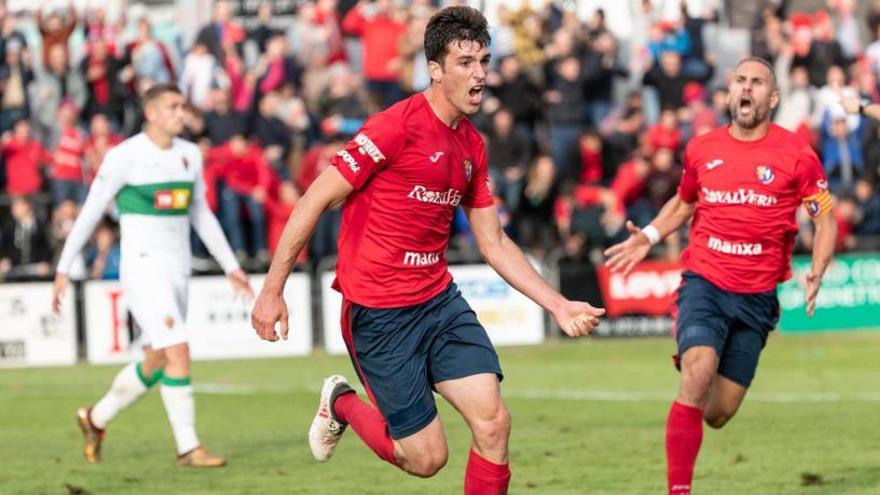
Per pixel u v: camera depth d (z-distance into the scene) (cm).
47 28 4628
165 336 2216
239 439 2534
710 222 1880
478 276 4159
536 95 4534
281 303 1415
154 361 2281
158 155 2223
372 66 4556
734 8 5209
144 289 2217
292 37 4778
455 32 1385
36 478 2139
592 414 2786
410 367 1452
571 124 4491
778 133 1886
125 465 2256
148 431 2661
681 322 1850
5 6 4688
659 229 1947
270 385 3400
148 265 2223
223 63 4422
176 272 2250
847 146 4591
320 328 4119
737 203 1861
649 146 4419
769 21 4828
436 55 1395
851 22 5106
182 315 2272
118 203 2245
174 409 2234
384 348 1459
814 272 1894
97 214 2234
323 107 4484
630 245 1941
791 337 4231
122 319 4025
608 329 4256
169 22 4869
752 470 2109
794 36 4816
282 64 4450
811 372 3431
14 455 2378
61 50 4612
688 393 1781
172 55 4766
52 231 4228
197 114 4272
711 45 5206
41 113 4625
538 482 2027
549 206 4412
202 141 4203
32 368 3912
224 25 4500
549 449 2334
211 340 4019
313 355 4059
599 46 4597
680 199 1945
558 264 4234
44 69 4625
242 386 3388
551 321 4222
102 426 2300
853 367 3519
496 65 4631
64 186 4247
